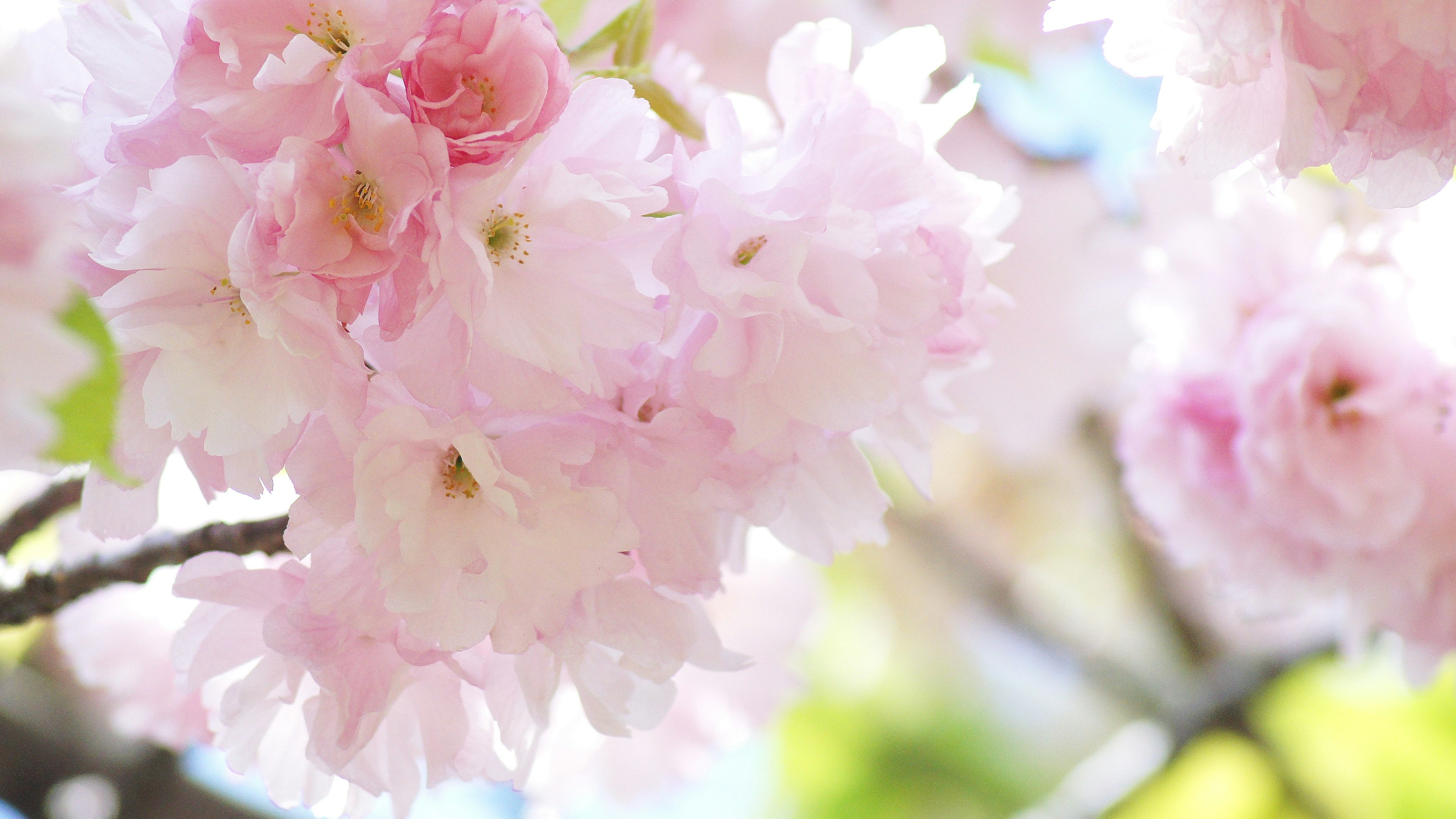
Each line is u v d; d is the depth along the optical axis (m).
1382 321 0.84
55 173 0.65
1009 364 1.42
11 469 0.66
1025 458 1.59
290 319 0.67
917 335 0.70
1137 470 0.88
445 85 0.67
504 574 0.69
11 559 0.81
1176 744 1.39
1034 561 1.89
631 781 0.89
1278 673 1.35
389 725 0.71
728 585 0.98
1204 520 0.87
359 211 0.67
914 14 1.13
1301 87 0.71
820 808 2.01
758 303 0.68
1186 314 0.86
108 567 0.75
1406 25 0.71
